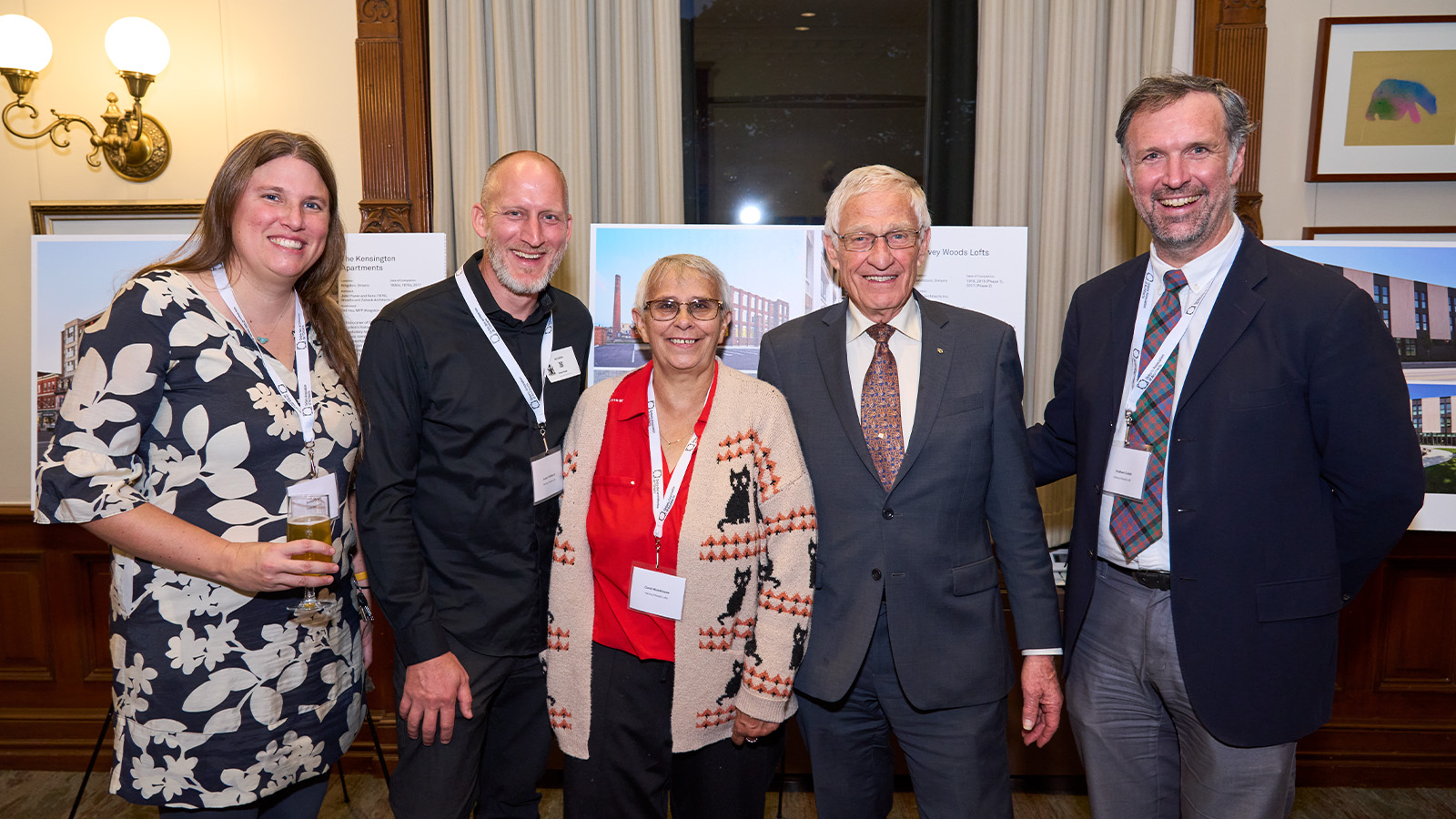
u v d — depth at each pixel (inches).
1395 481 59.4
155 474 59.3
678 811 72.3
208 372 59.5
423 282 107.0
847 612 68.4
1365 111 110.4
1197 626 62.2
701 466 68.2
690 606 66.2
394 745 118.8
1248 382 61.4
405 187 114.0
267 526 61.2
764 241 103.3
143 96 111.3
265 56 115.7
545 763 78.7
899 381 70.9
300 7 115.1
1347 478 60.8
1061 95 110.9
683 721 66.6
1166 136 62.7
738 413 69.5
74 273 107.8
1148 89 64.7
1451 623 115.2
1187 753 66.7
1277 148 113.0
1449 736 116.0
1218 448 61.8
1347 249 102.5
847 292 72.1
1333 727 117.3
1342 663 117.0
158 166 117.0
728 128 118.9
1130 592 67.2
